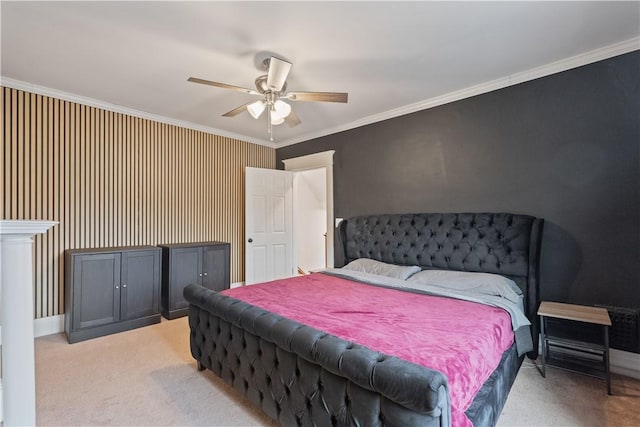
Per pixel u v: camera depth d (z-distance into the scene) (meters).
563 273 2.60
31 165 3.05
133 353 2.75
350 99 3.40
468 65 2.66
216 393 2.13
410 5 1.89
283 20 2.04
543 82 2.71
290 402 1.61
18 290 1.27
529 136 2.78
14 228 1.23
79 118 3.35
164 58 2.52
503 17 2.01
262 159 5.20
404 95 3.30
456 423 1.24
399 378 1.12
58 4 1.87
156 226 3.95
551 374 2.37
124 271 3.29
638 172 2.30
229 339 2.06
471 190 3.13
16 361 1.26
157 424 1.81
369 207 4.00
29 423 1.28
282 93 2.70
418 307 2.16
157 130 3.97
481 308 2.14
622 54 2.36
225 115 2.90
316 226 6.55
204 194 4.44
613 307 2.37
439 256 3.13
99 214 3.49
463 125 3.19
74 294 2.98
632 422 1.82
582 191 2.52
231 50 2.40
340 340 1.44
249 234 4.66
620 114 2.37
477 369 1.46
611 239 2.39
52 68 2.69
